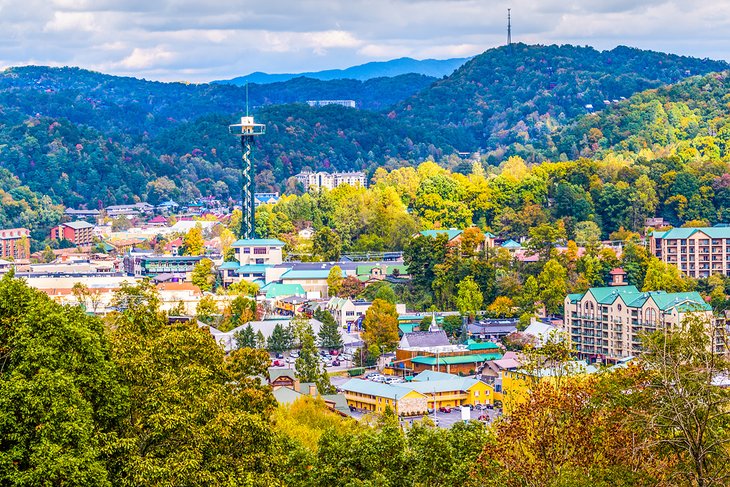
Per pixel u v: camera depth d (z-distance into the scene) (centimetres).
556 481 14325
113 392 16188
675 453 14688
